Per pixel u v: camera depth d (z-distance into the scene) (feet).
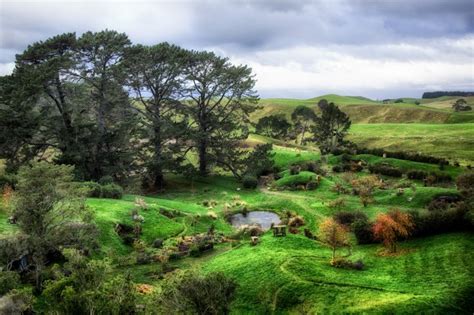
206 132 280.72
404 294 96.68
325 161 290.35
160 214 178.70
